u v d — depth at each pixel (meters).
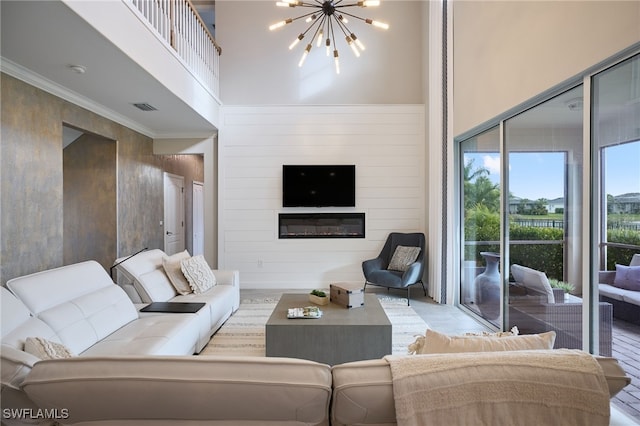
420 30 5.73
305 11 5.75
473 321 3.99
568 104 2.56
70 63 3.06
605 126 2.20
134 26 3.02
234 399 1.00
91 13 2.44
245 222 5.68
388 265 5.47
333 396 1.03
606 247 2.21
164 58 3.61
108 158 4.85
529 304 3.07
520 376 1.01
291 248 5.70
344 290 3.22
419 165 5.66
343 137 5.68
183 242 7.62
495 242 3.66
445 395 0.99
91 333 2.29
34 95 3.34
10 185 3.08
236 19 5.77
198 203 8.64
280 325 2.74
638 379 2.04
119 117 4.78
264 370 1.02
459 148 4.58
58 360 1.06
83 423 1.05
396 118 5.67
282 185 5.68
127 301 2.87
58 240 3.61
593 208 2.30
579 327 2.45
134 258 3.50
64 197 4.87
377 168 5.68
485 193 3.88
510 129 3.35
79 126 4.02
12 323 1.85
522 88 2.93
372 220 5.68
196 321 2.91
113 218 4.85
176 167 7.18
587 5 2.22
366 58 5.73
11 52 2.85
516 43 3.02
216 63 5.58
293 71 5.73
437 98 4.88
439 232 4.85
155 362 1.04
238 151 5.68
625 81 2.04
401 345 3.30
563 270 2.62
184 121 5.12
